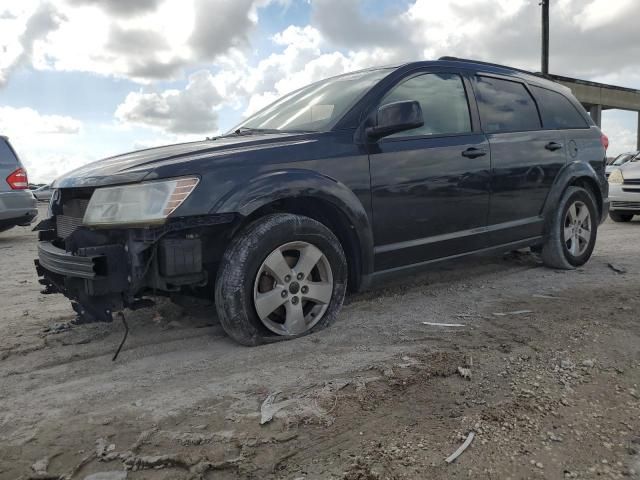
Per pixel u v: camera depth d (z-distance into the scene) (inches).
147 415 95.0
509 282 187.3
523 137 181.9
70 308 166.7
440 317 147.6
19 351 126.2
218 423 91.9
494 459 81.5
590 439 86.7
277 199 122.4
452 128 162.9
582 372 109.9
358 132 140.6
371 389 103.0
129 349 126.6
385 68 160.4
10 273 233.1
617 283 181.8
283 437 87.7
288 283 127.4
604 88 1090.7
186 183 113.0
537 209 189.8
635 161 386.9
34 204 346.3
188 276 116.0
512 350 121.7
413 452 83.4
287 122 155.4
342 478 77.5
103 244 114.0
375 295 171.6
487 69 183.0
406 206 147.4
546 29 782.5
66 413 96.7
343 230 141.1
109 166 122.8
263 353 121.5
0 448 85.9
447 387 104.2
